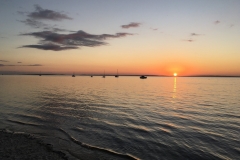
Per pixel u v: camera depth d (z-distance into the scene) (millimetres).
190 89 61406
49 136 13875
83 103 29766
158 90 56750
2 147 11406
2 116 20031
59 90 53031
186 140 13281
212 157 10641
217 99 35906
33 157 10141
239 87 71688
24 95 39344
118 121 18500
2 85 71000
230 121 18562
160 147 12047
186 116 20859
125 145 12352
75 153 10883
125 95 42000
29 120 18531
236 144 12500
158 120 18984
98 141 13031
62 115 20953
